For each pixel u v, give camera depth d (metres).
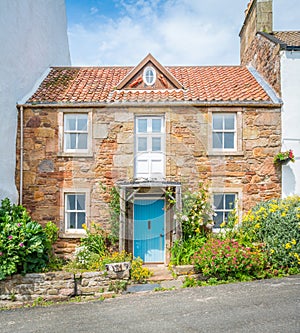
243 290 4.89
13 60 7.09
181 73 8.79
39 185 6.85
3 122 6.65
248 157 7.02
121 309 4.36
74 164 6.38
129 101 6.22
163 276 5.86
